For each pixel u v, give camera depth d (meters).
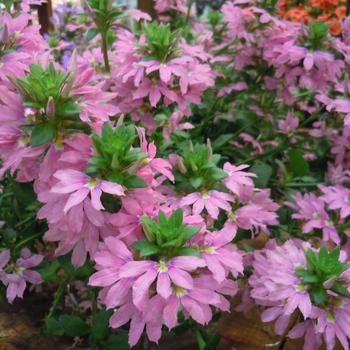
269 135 0.27
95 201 0.12
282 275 0.14
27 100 0.13
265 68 0.26
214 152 0.26
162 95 0.20
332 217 0.21
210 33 0.28
